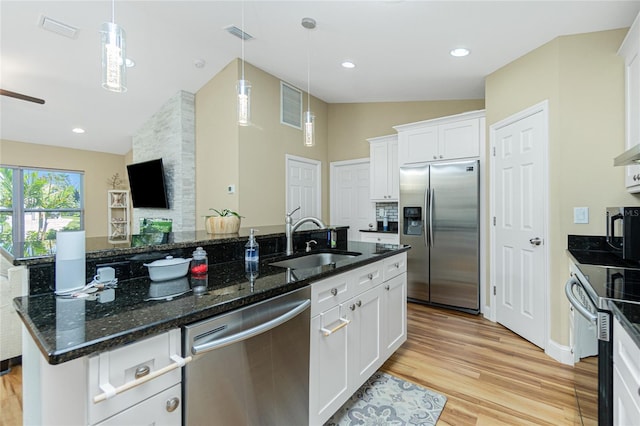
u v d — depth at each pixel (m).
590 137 2.31
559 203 2.41
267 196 4.18
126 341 0.82
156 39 3.38
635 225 1.79
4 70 3.71
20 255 1.23
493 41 2.61
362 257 1.99
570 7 2.09
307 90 4.63
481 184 3.38
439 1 2.18
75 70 3.83
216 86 4.12
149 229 4.96
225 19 2.88
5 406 1.85
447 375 2.18
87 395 0.76
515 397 1.92
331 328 1.61
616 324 1.09
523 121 2.76
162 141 4.73
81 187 6.07
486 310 3.29
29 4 2.86
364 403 1.87
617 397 1.06
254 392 1.19
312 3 2.40
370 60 3.25
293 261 2.18
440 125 3.63
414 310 3.54
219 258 1.81
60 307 1.02
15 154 5.29
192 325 0.98
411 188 3.81
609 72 2.26
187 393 0.97
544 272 2.52
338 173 5.22
